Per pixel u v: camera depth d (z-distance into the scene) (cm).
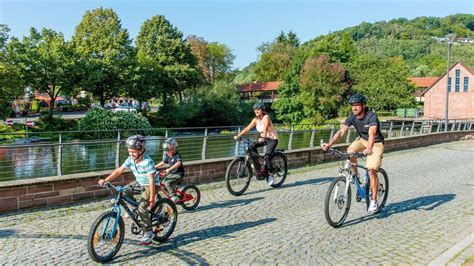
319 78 6569
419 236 691
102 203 912
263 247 630
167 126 6009
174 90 6875
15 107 6444
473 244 632
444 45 15100
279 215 820
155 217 633
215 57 10031
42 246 629
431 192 1052
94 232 555
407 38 17700
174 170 816
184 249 620
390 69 6856
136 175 620
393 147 2208
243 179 1159
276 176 1108
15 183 834
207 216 810
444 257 573
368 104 6725
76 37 5953
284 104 7038
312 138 1677
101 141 988
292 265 560
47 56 5088
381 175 843
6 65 4434
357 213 832
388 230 723
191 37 9481
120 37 5788
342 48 8156
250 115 6750
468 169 1472
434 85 6594
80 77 5319
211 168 1230
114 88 5756
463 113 6338
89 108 5781
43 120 5003
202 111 6175
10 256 587
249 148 1025
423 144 2508
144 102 6625
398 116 6341
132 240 658
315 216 811
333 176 1309
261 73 10800
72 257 583
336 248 629
